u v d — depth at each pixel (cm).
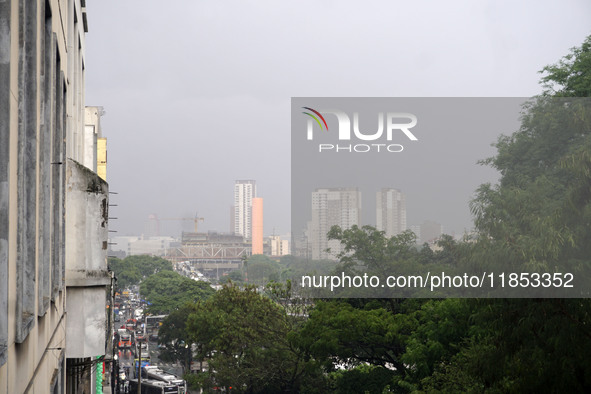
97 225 1781
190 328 5997
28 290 903
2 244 648
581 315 1373
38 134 929
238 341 5069
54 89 1241
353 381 3588
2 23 643
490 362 1566
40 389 1072
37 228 934
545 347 1462
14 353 745
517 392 1498
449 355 2783
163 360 10100
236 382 5119
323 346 3334
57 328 1441
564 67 2608
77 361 2114
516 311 1439
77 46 2272
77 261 1758
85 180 1766
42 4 1000
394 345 3328
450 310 2608
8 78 643
